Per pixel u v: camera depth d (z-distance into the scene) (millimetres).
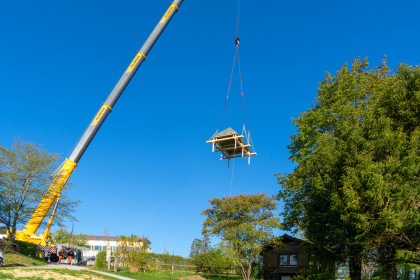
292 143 32375
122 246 34031
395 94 20719
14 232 31016
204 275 37344
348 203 17609
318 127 30609
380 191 16844
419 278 24625
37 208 33219
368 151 18781
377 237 18125
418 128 19688
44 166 32656
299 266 36375
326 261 22266
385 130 18984
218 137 26422
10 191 30953
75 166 36219
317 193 20859
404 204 17156
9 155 31562
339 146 20234
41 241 34750
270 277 38719
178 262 41375
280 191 31859
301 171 28828
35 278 19500
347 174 18547
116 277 26438
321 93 32656
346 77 31625
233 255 36156
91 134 37125
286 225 30281
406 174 17625
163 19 40344
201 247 49188
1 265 23438
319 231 21484
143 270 33719
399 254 18016
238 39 36156
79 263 42625
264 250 39781
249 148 27141
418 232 18141
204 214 40062
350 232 20094
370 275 26859
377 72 32375
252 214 37594
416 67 20719
